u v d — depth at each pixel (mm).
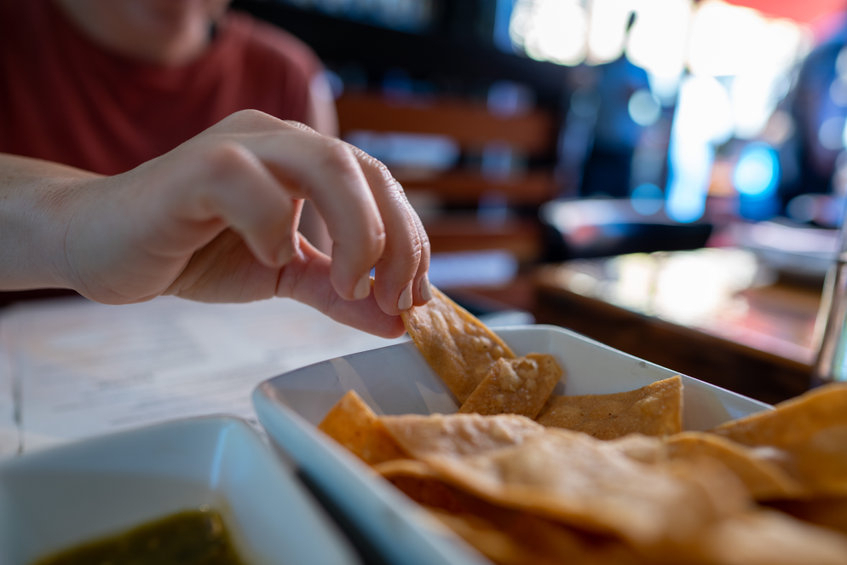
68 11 769
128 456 221
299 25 1205
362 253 253
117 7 754
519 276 1633
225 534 215
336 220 252
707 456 207
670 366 543
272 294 366
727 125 2357
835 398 219
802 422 222
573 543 181
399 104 1363
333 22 1244
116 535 213
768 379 470
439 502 220
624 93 2102
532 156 1685
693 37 2191
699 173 2373
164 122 850
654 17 2051
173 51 817
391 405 276
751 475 199
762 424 230
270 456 213
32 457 209
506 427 234
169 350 442
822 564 137
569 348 308
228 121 293
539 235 1710
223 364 423
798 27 2180
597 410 272
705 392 262
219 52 878
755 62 2283
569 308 660
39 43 756
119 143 823
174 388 384
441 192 1507
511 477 194
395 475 216
